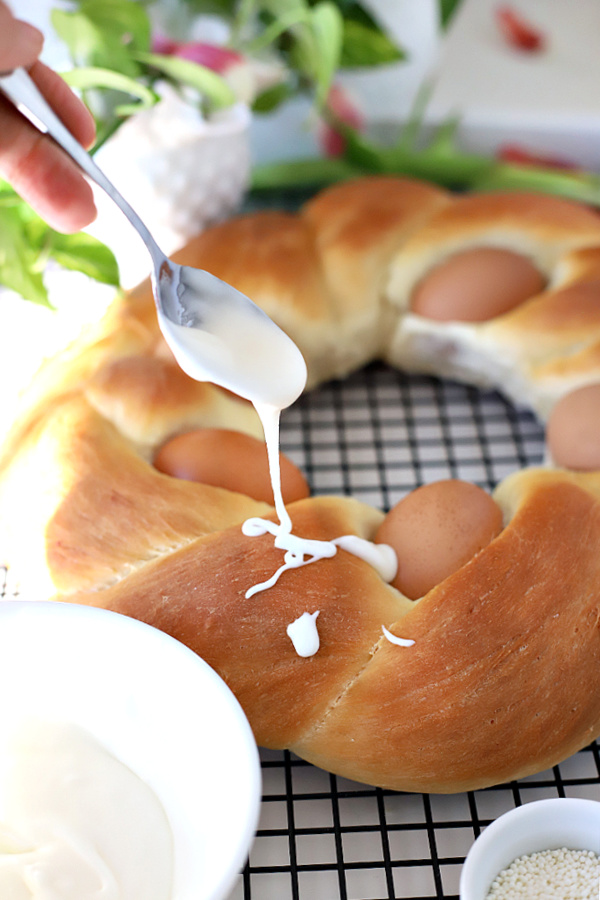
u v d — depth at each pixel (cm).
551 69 73
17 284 57
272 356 47
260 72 64
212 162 63
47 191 49
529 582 49
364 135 72
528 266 61
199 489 52
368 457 60
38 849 43
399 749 48
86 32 57
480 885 44
